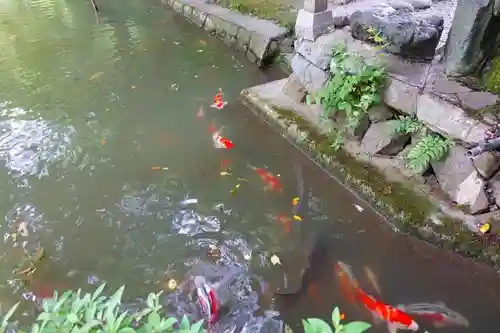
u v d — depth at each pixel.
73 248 3.44
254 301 2.93
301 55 4.61
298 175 3.97
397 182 3.56
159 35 7.00
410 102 3.62
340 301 2.85
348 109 3.89
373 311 2.74
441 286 2.92
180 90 5.45
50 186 4.06
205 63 6.05
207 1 7.38
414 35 3.73
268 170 4.05
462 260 3.06
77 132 4.77
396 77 3.75
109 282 3.15
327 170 3.95
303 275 3.06
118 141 4.57
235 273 3.13
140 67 6.07
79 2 8.63
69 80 5.85
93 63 6.26
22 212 3.80
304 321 1.33
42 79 5.92
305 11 4.44
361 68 3.86
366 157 3.84
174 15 7.69
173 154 4.33
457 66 3.54
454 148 3.35
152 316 1.57
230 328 2.78
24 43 7.00
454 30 3.51
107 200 3.85
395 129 3.70
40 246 3.48
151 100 5.27
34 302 3.04
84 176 4.15
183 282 3.10
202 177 4.01
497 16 3.21
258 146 4.37
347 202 3.64
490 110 3.20
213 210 3.66
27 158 4.43
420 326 2.67
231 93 5.30
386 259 3.14
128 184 4.00
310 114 4.48
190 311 2.88
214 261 3.24
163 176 4.06
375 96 3.78
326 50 4.27
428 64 3.84
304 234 3.39
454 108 3.31
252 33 5.95
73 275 3.22
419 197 3.40
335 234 3.37
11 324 2.90
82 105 5.27
